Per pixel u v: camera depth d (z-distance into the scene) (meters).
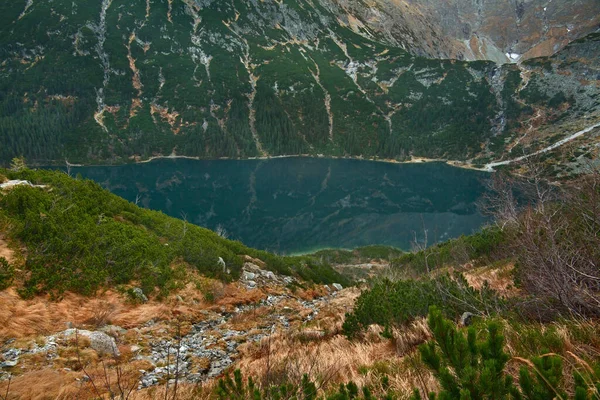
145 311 9.47
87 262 9.84
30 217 9.69
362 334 6.48
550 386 1.63
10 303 7.31
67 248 9.61
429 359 2.10
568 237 4.15
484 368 1.79
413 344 4.90
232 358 7.50
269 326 10.40
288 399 3.00
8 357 5.89
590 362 2.46
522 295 5.70
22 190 10.71
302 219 78.44
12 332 6.58
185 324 9.56
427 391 2.71
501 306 4.89
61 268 9.09
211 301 11.77
